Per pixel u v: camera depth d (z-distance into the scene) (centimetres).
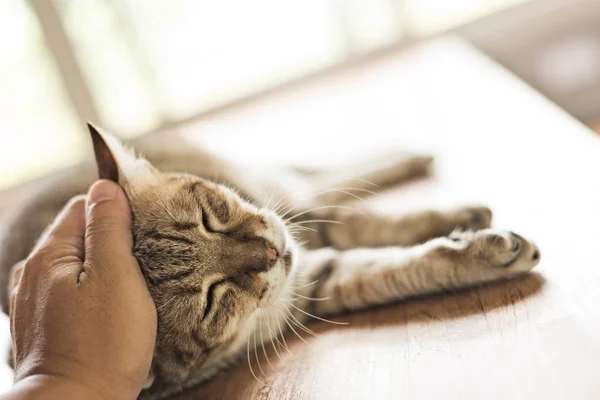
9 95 101
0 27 97
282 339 50
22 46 98
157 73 101
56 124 103
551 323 40
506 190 54
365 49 100
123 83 101
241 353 51
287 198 59
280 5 99
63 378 38
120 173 48
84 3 97
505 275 45
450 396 37
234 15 99
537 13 94
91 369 38
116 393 39
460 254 46
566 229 47
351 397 40
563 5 93
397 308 48
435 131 68
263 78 102
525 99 68
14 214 63
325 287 51
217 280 48
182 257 47
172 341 46
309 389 42
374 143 69
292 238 54
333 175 65
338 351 45
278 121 86
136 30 99
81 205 45
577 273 43
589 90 98
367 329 47
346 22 98
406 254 49
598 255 43
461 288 47
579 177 51
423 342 42
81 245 44
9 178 104
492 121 66
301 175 66
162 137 65
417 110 74
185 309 46
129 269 41
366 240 56
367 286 50
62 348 38
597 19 93
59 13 96
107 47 99
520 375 37
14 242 59
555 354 37
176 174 53
